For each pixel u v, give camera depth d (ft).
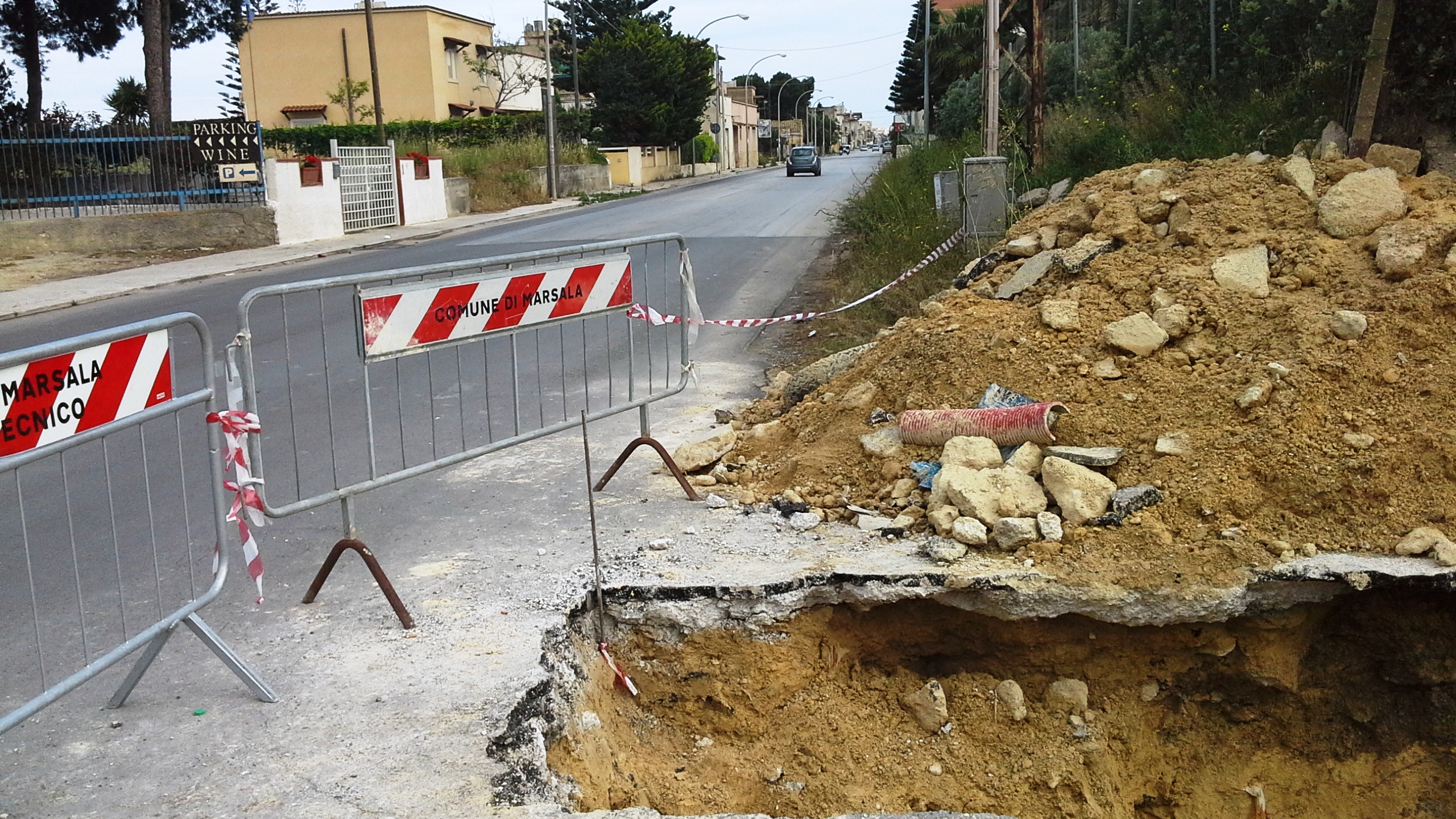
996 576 13.97
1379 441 15.06
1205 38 41.75
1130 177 24.21
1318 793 14.80
